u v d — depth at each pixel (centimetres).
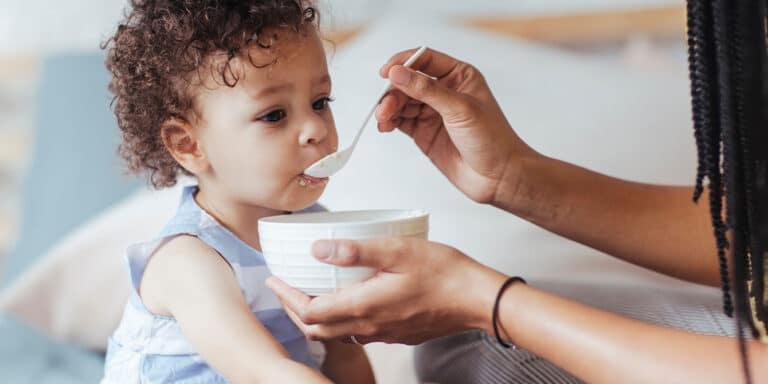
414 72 98
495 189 111
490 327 89
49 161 223
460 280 87
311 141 97
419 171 158
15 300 157
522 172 109
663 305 120
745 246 81
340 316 87
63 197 217
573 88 171
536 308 86
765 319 82
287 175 97
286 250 85
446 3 230
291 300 87
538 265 140
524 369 103
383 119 104
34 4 261
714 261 110
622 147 157
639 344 82
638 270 142
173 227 102
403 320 89
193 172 106
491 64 181
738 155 80
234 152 98
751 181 80
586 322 85
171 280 97
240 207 103
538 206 112
